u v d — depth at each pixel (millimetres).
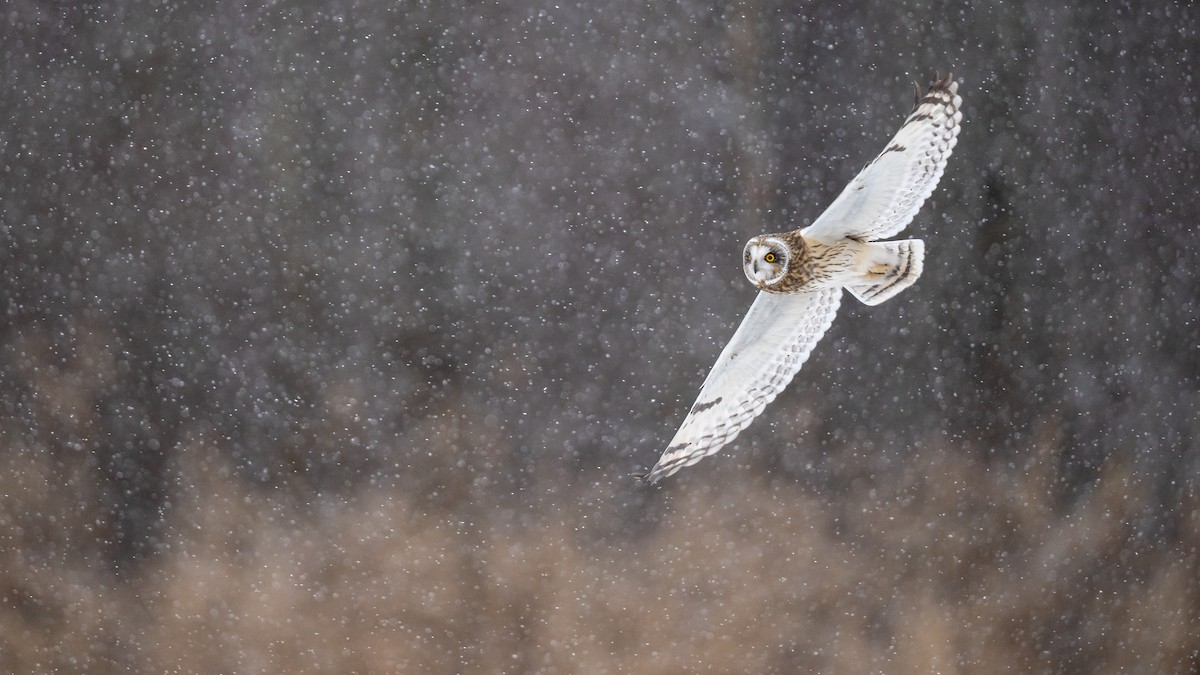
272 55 34219
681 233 34281
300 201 34219
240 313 34250
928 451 35719
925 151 32094
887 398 35344
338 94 34219
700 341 34281
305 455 34281
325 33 34219
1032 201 36125
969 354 35844
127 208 34281
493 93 34219
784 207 34281
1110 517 38125
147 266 34281
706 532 34969
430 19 34219
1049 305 36531
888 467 35500
